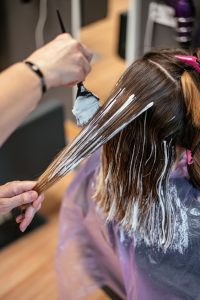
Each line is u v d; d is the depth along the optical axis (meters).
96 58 1.72
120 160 0.62
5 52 2.11
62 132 1.24
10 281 1.11
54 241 1.21
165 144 0.59
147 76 0.57
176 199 0.65
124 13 1.72
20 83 0.81
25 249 1.19
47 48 0.84
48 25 1.79
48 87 0.83
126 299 0.84
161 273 0.71
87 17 1.77
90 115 0.58
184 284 0.70
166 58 0.59
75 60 0.82
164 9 1.34
